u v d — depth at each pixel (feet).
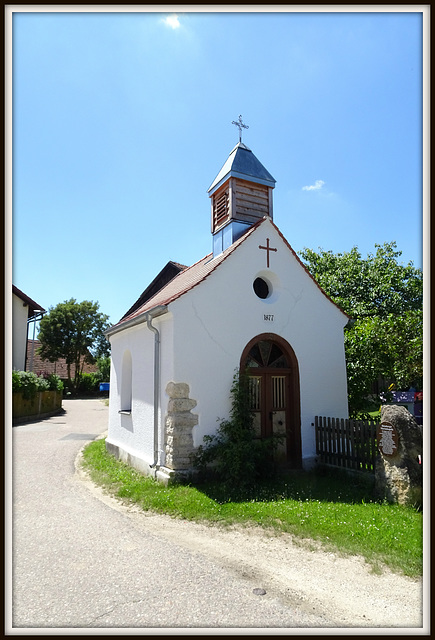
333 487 24.95
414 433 21.02
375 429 25.45
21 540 16.85
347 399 33.06
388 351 36.19
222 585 13.15
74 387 131.85
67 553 15.56
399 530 17.07
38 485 25.91
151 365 29.09
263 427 28.84
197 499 21.49
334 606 12.03
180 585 13.12
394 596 12.64
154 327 28.43
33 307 83.35
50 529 18.08
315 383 31.50
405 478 20.57
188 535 17.49
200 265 38.34
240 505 20.67
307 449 30.07
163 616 11.32
